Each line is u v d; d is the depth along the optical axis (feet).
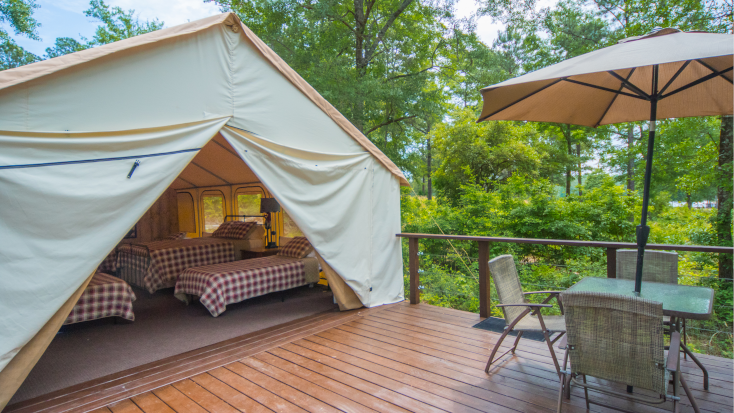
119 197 9.50
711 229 31.24
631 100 10.77
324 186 14.52
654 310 6.29
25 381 9.85
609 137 56.03
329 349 11.64
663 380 6.41
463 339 12.25
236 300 15.62
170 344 12.30
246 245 21.90
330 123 14.98
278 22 36.76
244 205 23.91
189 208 27.89
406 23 43.39
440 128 56.18
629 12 41.50
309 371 10.19
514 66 59.00
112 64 9.70
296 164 13.43
